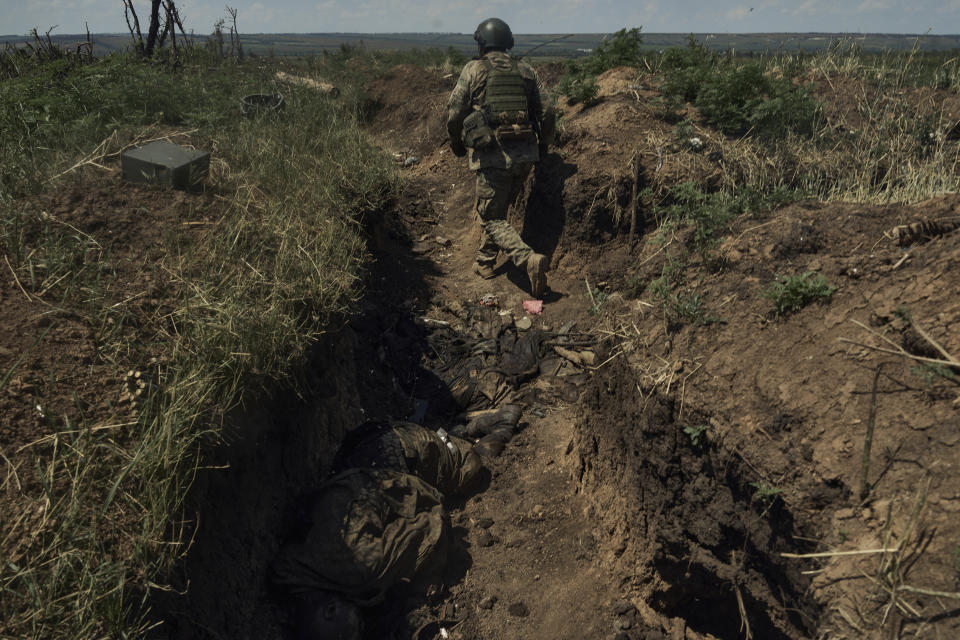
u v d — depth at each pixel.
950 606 1.54
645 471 2.77
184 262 3.03
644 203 5.12
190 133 4.68
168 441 2.03
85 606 1.66
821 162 4.88
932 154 4.80
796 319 2.52
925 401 1.95
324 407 3.42
